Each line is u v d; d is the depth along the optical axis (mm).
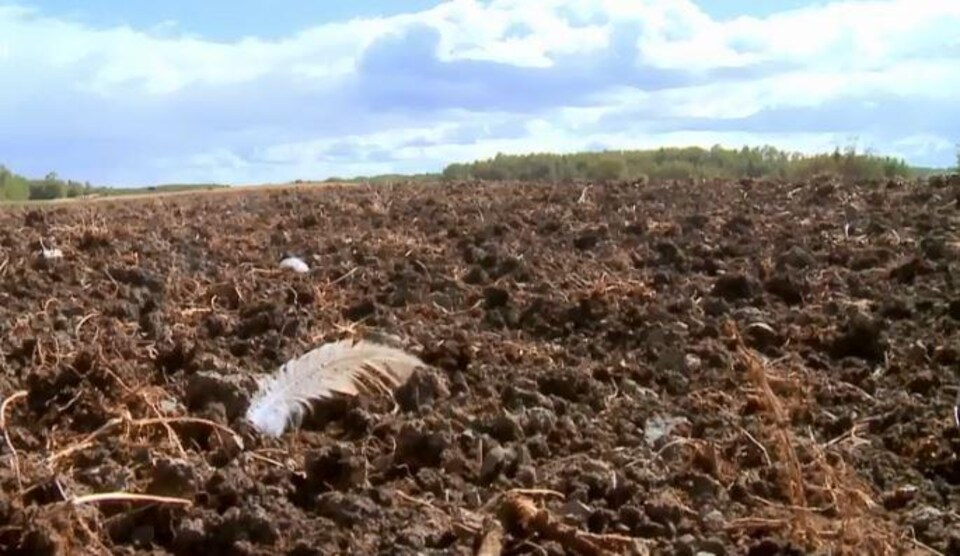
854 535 3535
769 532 3643
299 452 4211
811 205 10508
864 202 10445
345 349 4945
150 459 3982
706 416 4664
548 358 5477
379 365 4855
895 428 4500
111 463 3990
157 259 8141
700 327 5926
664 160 22781
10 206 14859
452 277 7375
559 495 3857
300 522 3582
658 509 3713
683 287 6898
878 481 4098
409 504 3791
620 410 4770
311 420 4598
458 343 5543
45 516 3414
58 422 4523
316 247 8797
